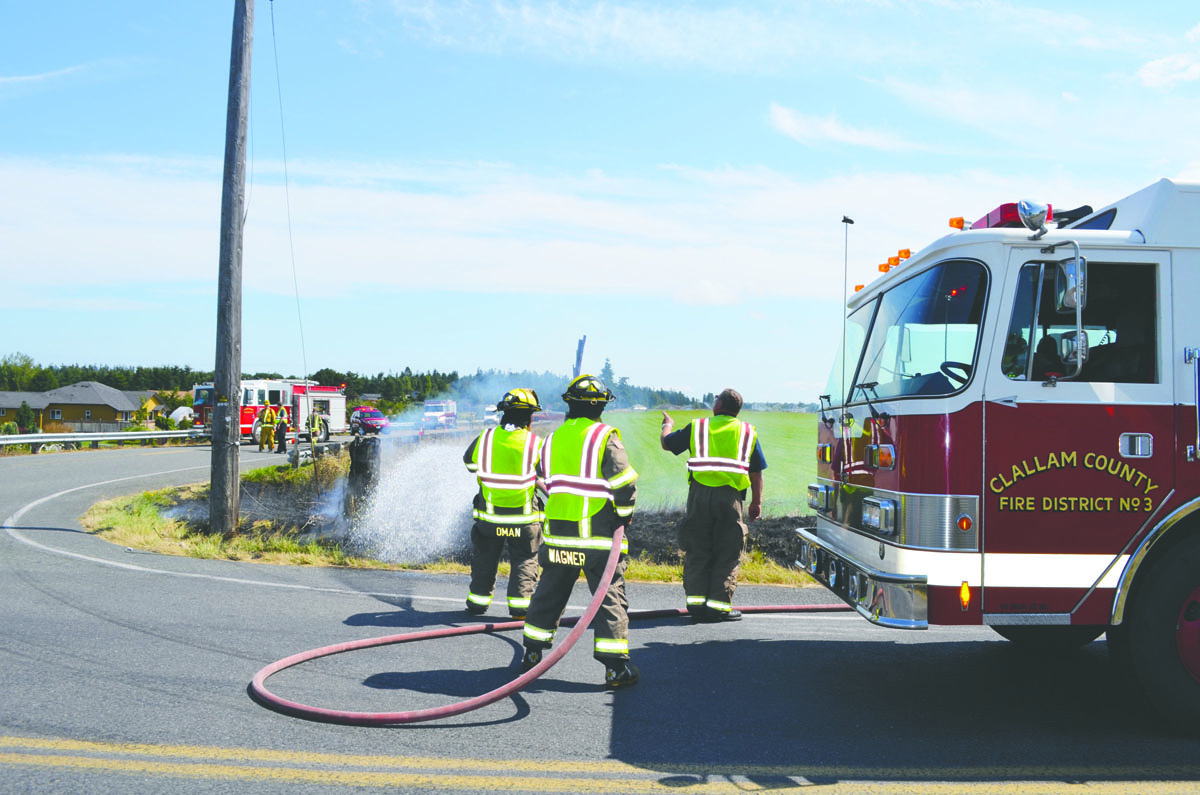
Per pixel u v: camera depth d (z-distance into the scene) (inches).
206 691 167.6
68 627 212.7
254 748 139.0
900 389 177.5
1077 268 148.9
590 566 184.2
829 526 207.5
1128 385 158.9
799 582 313.7
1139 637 155.9
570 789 126.9
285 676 179.9
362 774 130.0
